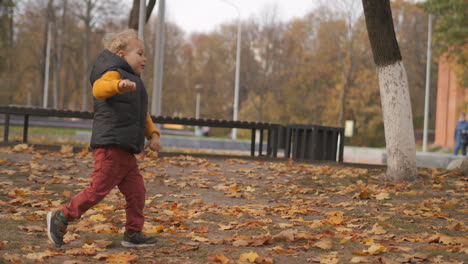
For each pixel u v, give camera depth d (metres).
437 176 9.55
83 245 4.16
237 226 5.14
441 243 4.58
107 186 3.84
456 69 30.08
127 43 3.89
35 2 49.81
